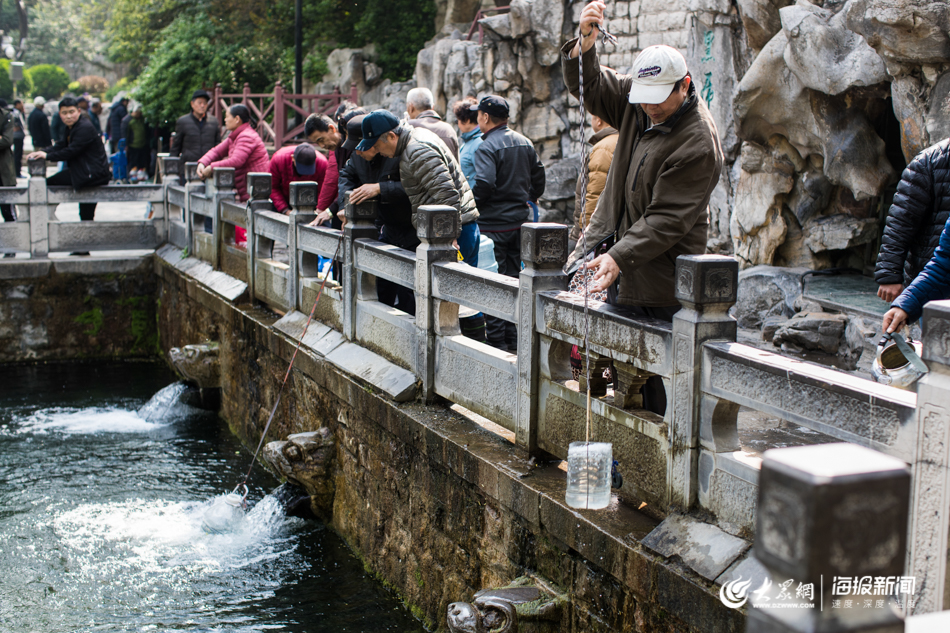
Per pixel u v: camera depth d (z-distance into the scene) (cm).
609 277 325
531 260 363
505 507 367
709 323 283
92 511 602
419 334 464
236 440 752
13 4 6028
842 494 105
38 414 837
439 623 428
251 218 732
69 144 1005
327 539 547
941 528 208
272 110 2055
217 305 788
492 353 406
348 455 532
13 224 1005
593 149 529
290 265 651
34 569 516
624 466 322
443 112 1434
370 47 2028
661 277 346
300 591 485
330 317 598
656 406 357
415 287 468
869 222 640
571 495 322
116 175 1997
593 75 366
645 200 343
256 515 576
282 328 645
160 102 2011
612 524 307
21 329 1012
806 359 568
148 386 938
